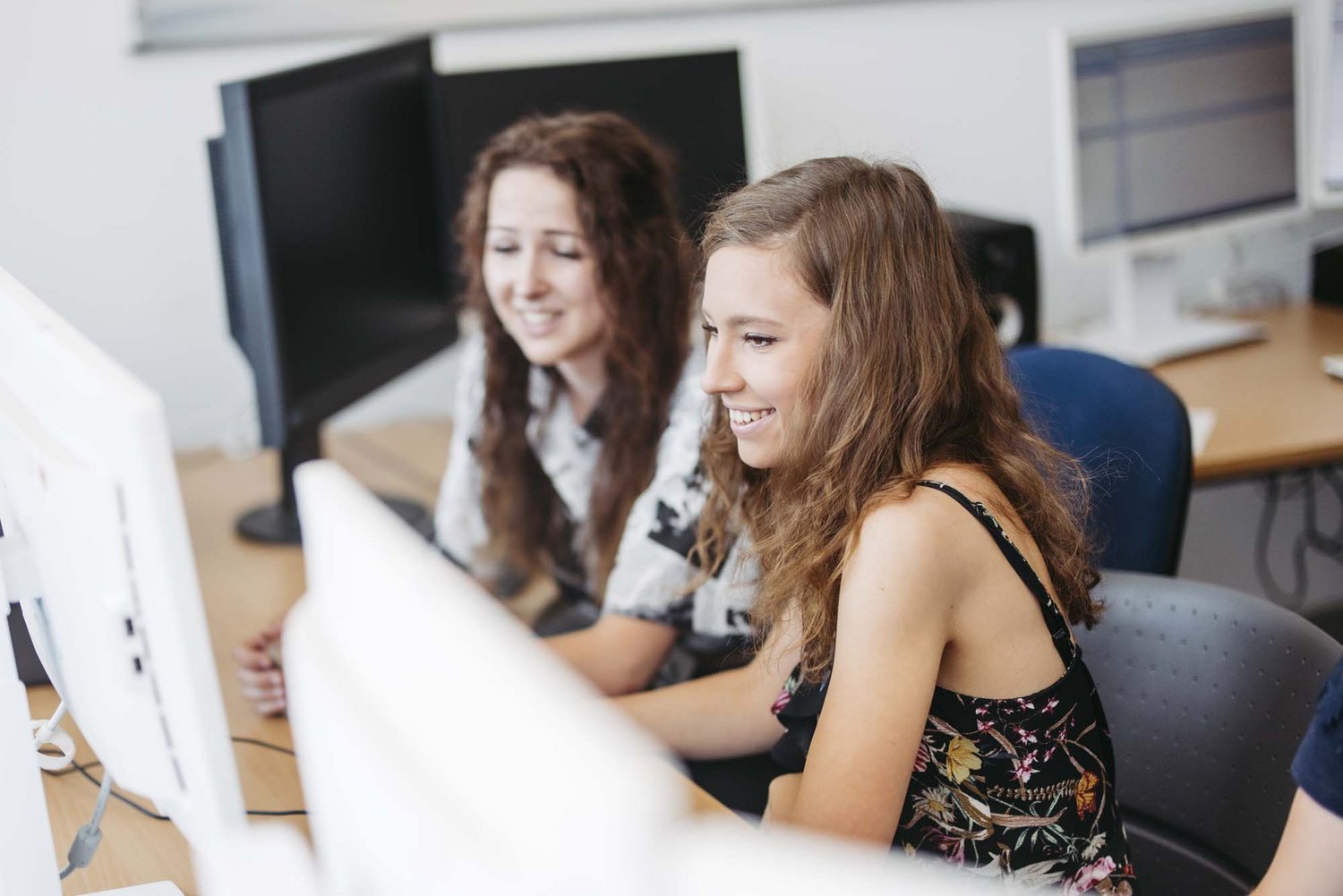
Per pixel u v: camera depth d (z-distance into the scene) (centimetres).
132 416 75
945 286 112
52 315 91
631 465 175
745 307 112
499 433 184
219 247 184
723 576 154
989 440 115
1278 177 242
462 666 54
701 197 228
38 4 207
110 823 122
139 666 85
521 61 235
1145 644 134
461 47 232
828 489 111
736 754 144
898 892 46
